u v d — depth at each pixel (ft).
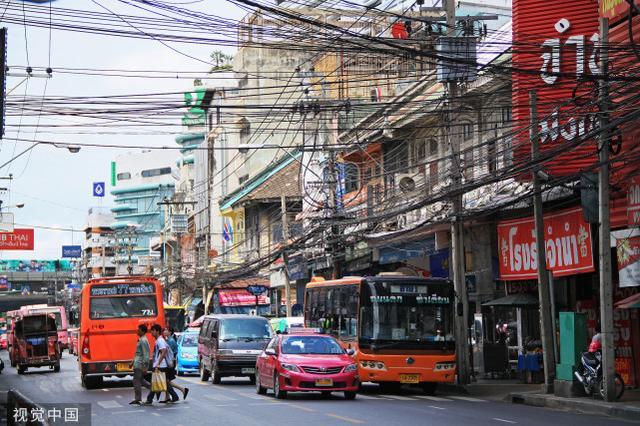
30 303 451.94
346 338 111.65
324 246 171.32
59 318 264.52
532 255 110.52
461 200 111.75
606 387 84.48
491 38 123.24
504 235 115.96
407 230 125.18
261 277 243.60
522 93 98.99
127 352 118.52
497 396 102.12
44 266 600.39
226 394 104.22
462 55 101.86
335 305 117.80
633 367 99.71
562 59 96.37
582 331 92.43
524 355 113.70
